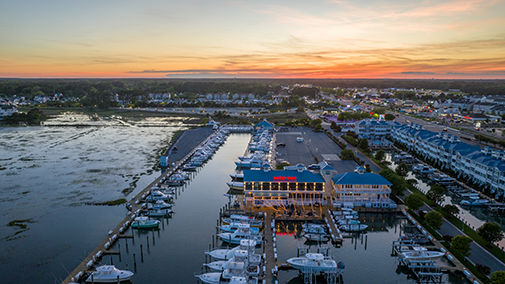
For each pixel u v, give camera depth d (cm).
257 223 9325
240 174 14112
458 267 7181
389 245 8562
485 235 7975
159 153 18225
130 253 8131
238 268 6894
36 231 9181
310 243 8650
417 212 10212
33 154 17950
